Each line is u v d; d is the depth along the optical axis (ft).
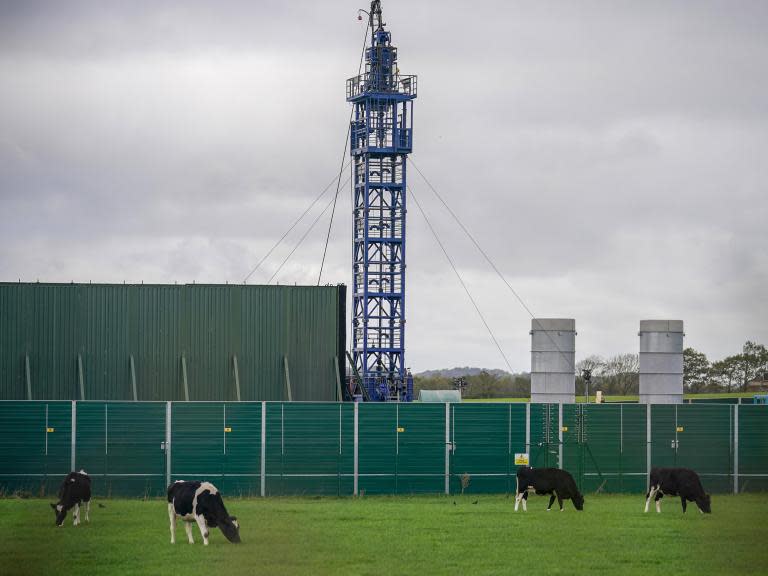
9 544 347.97
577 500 441.27
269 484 524.52
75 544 347.36
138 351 608.19
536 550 346.13
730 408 560.61
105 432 517.55
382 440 531.50
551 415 543.80
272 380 618.44
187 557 326.24
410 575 306.96
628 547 353.10
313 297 625.41
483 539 364.99
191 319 613.52
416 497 515.91
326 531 379.35
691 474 433.89
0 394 596.70
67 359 602.85
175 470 520.42
